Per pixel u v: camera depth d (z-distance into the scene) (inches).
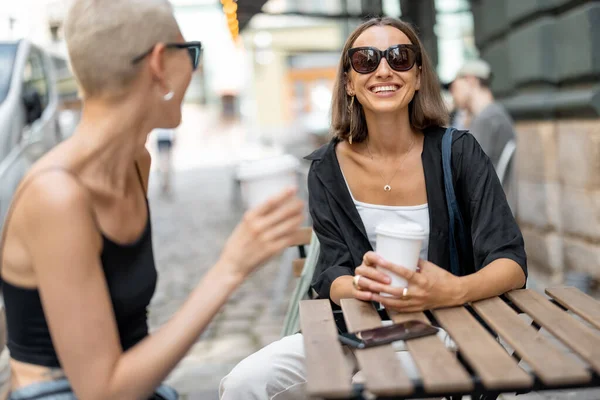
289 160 70.3
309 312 77.9
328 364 61.1
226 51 1154.7
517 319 72.1
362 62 92.4
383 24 95.7
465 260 93.4
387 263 75.5
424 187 94.4
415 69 94.3
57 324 57.2
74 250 57.4
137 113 62.9
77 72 61.9
